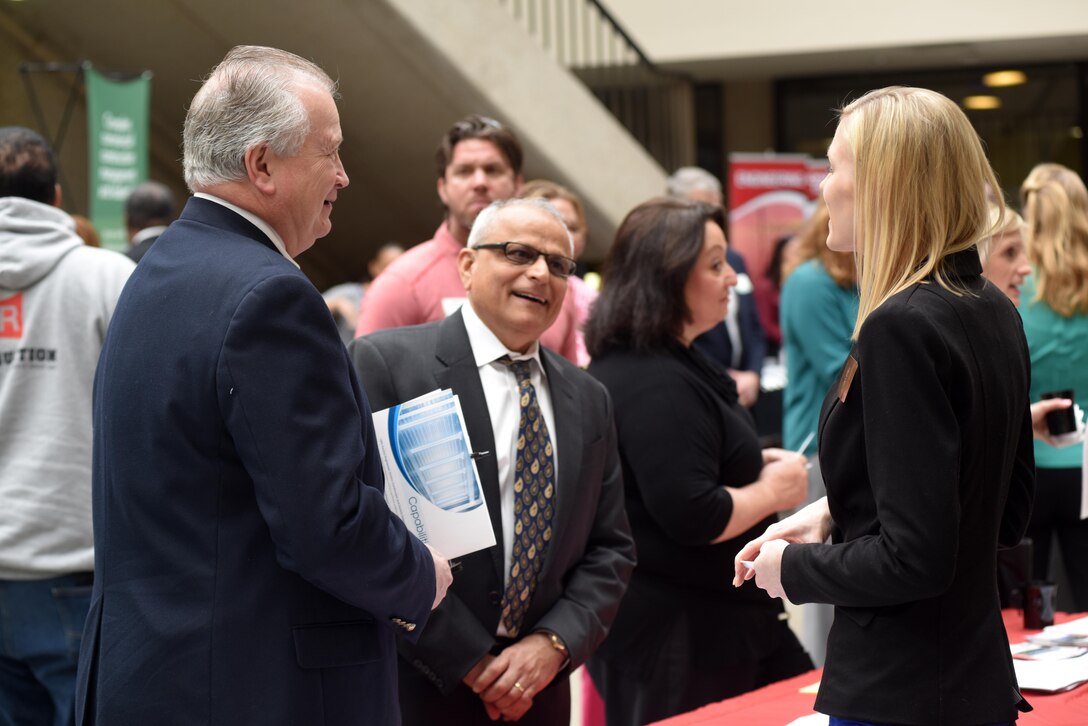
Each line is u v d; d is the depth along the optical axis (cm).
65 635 252
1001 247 300
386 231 991
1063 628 265
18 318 254
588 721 323
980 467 152
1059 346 351
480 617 220
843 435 156
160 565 161
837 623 158
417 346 230
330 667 165
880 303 152
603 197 830
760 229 873
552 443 231
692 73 1063
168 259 169
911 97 156
